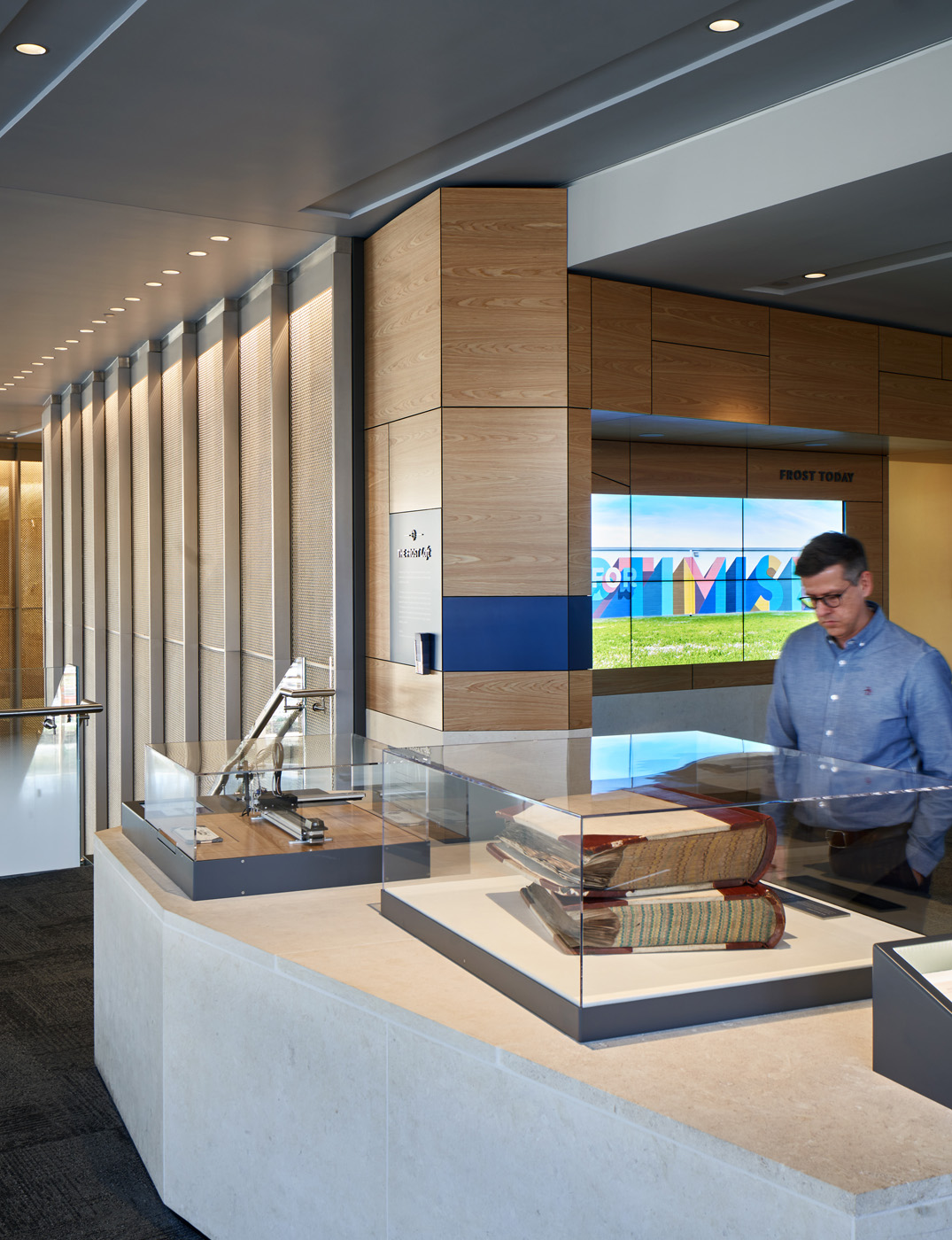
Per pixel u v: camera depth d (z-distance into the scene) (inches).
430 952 98.3
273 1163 100.7
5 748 245.3
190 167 219.6
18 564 685.3
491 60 170.9
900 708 125.4
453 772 93.7
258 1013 101.0
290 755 128.8
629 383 234.4
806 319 258.5
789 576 305.7
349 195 239.6
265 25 159.5
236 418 349.1
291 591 312.7
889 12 151.6
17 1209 117.3
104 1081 146.8
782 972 81.2
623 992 76.9
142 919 123.6
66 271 308.5
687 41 163.6
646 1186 66.5
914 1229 57.6
